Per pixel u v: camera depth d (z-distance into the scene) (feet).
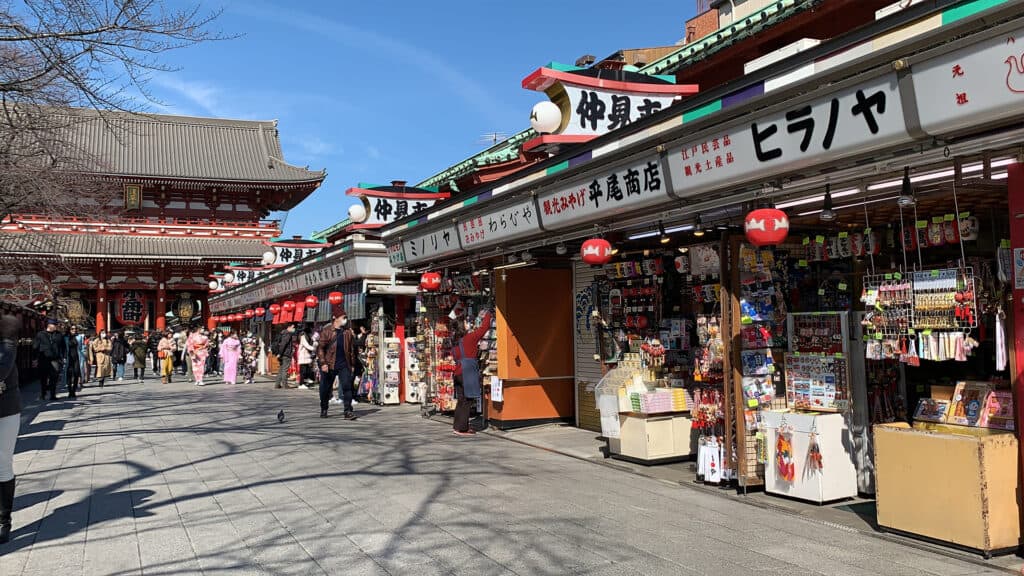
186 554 17.01
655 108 27.25
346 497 22.33
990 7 12.75
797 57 16.51
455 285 41.42
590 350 36.01
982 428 17.16
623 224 25.57
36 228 129.80
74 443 34.09
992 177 17.28
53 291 107.65
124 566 16.22
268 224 152.76
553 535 18.02
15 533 18.98
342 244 50.55
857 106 15.72
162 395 61.77
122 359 85.25
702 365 24.41
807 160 17.29
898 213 21.75
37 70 34.37
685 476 24.84
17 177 45.68
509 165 45.78
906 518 17.10
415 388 50.47
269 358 90.68
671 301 29.35
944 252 22.74
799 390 22.11
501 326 36.73
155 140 159.84
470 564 15.92
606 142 23.47
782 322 23.36
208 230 147.43
